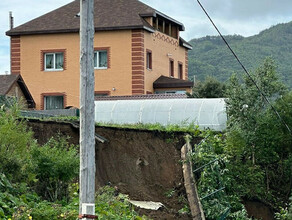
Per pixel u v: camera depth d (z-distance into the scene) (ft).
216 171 86.02
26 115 100.78
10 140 67.92
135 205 77.56
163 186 86.94
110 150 90.94
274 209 91.86
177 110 111.14
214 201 81.25
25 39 165.78
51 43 164.04
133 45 158.10
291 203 88.89
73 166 71.31
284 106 96.63
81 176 51.75
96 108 115.55
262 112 96.43
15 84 147.33
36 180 69.67
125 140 92.43
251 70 98.63
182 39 187.93
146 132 93.71
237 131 94.22
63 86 162.91
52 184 71.56
